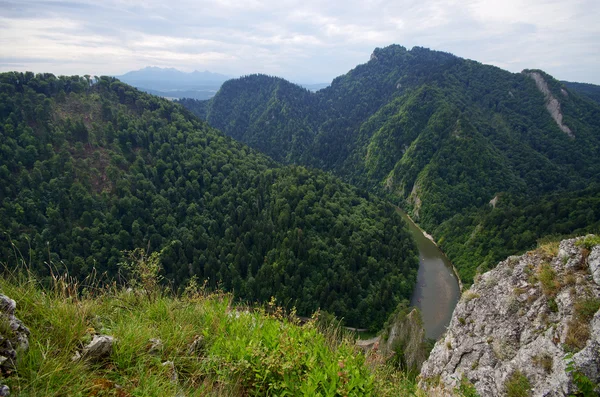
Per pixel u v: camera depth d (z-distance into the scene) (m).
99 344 4.61
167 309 6.52
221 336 5.93
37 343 4.17
